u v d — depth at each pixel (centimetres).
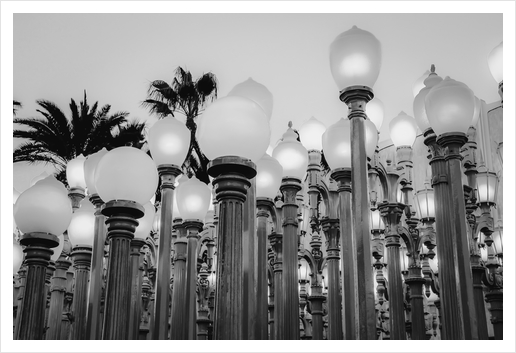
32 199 478
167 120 557
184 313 648
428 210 777
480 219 806
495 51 471
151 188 444
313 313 766
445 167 505
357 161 421
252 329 441
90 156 579
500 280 750
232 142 369
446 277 473
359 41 444
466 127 461
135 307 610
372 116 628
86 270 600
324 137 542
